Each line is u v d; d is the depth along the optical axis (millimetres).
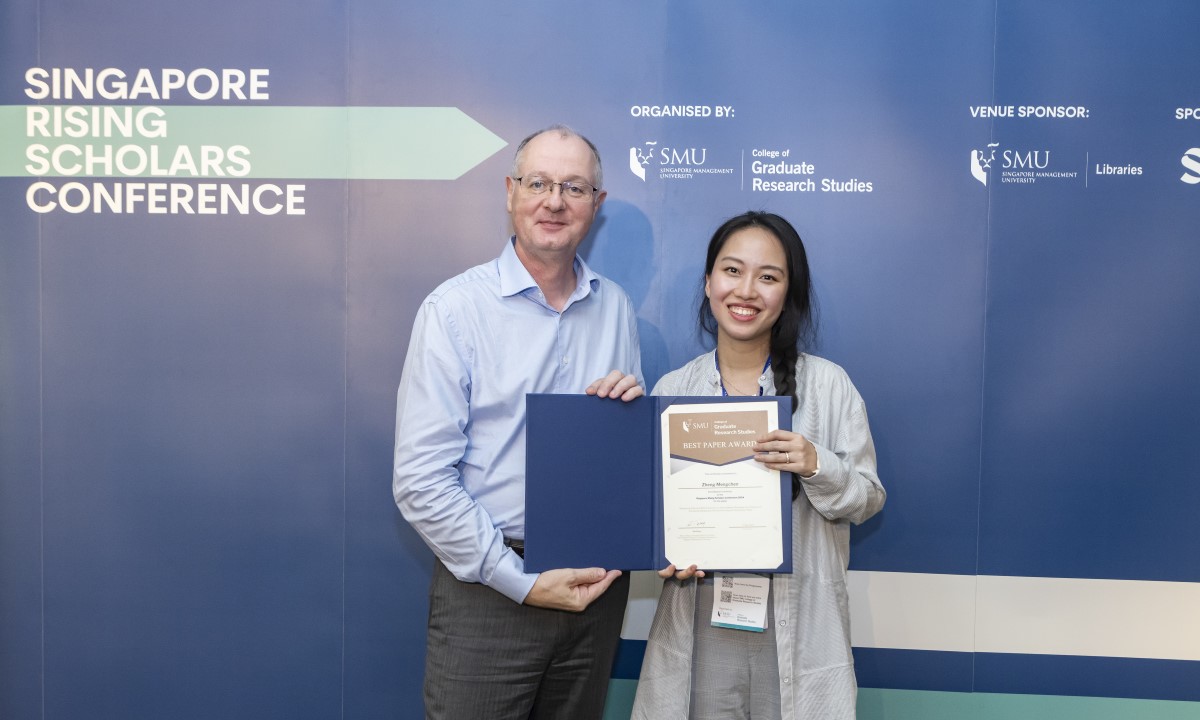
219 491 2240
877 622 2201
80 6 2211
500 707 1708
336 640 2246
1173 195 2137
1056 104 2139
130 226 2227
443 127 2191
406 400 1700
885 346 2174
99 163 2227
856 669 2205
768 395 1660
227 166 2217
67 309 2236
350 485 2232
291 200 2217
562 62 2178
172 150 2219
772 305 1664
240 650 2250
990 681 2193
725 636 1665
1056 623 2178
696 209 2184
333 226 2215
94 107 2221
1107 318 2152
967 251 2158
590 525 1655
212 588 2248
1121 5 2123
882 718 2209
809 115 2162
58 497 2246
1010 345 2162
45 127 2227
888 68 2150
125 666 2260
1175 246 2139
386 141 2199
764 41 2158
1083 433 2164
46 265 2236
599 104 2178
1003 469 2174
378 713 2250
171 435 2238
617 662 2232
